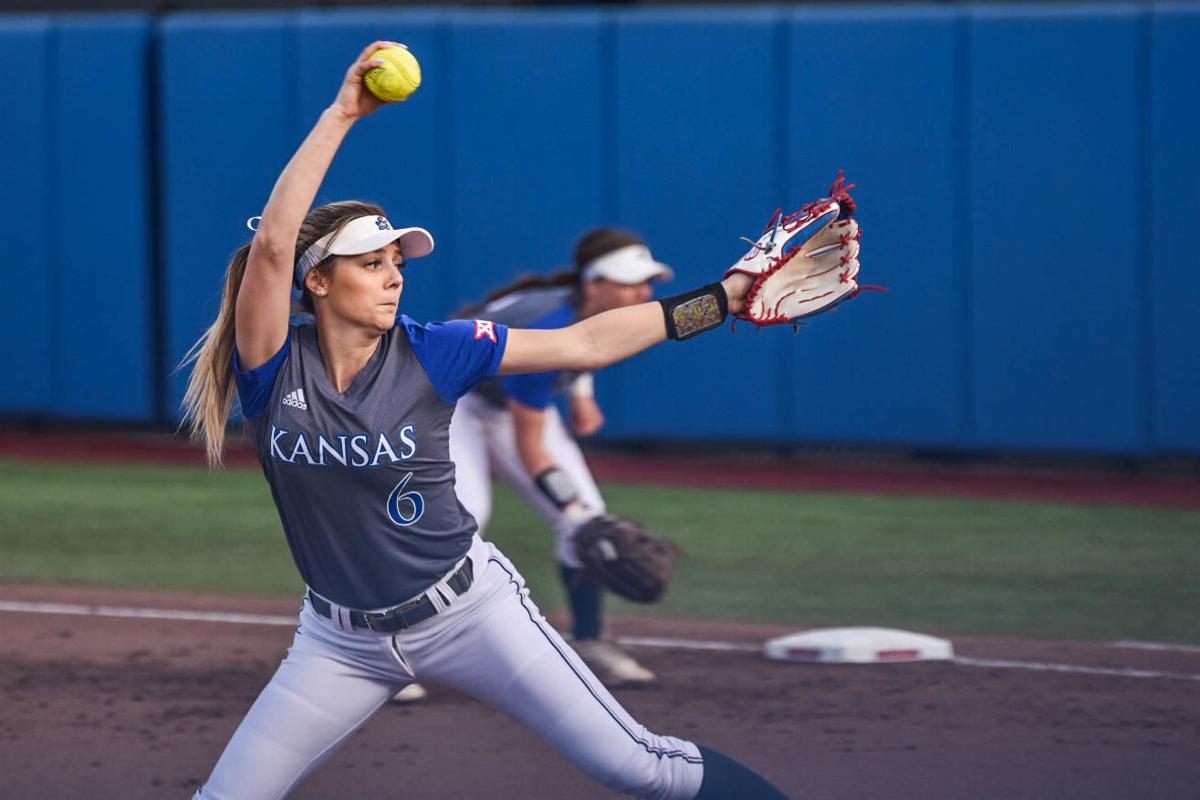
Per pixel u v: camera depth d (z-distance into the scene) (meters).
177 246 46.94
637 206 43.62
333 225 11.45
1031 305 40.88
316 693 12.30
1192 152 39.47
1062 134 40.34
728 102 42.72
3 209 47.62
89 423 49.19
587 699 12.23
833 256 12.26
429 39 44.72
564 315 20.70
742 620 26.14
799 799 16.58
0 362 48.09
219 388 12.23
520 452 21.17
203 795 12.20
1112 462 42.12
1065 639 24.33
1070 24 40.06
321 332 11.78
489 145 44.53
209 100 46.34
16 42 47.16
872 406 42.16
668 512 36.69
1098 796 16.58
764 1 48.81
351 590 12.02
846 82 41.81
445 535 11.98
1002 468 42.72
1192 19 39.22
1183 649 23.42
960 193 41.19
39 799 16.84
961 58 40.94
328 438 11.62
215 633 25.03
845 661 22.47
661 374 43.66
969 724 19.34
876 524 34.97
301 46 45.53
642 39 43.22
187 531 34.53
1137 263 40.09
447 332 11.90
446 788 17.09
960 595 27.92
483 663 12.25
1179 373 39.94
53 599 27.80
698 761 12.48
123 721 19.89
